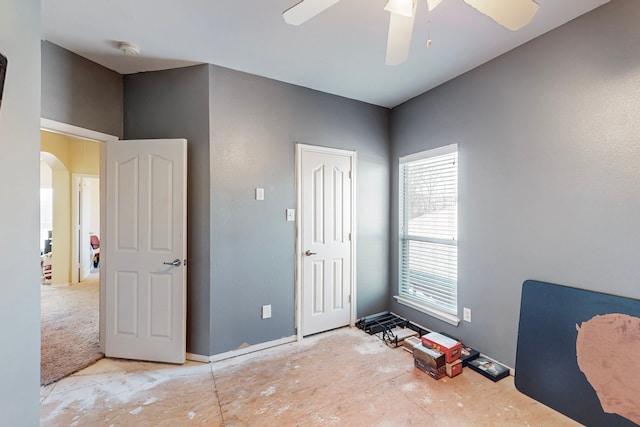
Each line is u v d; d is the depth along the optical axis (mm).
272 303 2750
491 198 2355
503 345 2277
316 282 3002
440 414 1811
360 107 3238
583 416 1715
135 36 2045
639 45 1586
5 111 1035
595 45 1752
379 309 3408
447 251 2789
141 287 2441
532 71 2072
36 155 1186
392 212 3424
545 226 2010
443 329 2789
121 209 2469
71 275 5016
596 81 1752
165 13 1797
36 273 1187
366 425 1719
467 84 2541
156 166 2434
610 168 1703
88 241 5566
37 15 1192
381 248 3414
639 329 1559
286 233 2820
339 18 1848
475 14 1798
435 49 2197
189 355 2486
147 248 2439
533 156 2072
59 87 2158
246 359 2498
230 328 2549
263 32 2000
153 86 2562
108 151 2479
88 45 2152
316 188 2988
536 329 1997
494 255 2340
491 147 2350
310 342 2828
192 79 2484
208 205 2457
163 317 2422
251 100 2629
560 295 1900
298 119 2865
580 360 1766
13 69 1070
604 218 1731
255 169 2658
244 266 2615
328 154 3053
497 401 1935
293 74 2625
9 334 1056
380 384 2123
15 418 1080
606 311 1692
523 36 2033
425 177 3020
